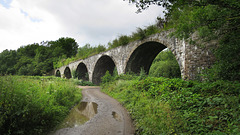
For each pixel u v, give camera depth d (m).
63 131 3.66
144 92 7.02
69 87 8.30
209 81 5.86
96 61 20.59
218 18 3.76
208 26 4.09
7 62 54.19
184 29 4.37
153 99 5.82
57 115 4.57
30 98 3.71
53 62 43.66
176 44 9.27
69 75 36.59
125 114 5.26
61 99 5.80
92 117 4.85
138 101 6.06
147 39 11.77
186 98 4.58
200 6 3.67
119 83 11.00
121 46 15.11
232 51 4.59
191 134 2.89
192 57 8.15
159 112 4.29
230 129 2.59
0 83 3.57
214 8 3.67
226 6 3.35
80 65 27.48
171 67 18.41
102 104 6.91
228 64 4.95
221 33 4.64
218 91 4.48
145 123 3.91
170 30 9.79
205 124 3.04
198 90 5.12
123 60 14.73
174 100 4.71
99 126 4.04
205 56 7.48
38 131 3.41
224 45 4.94
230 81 4.89
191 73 8.16
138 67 15.79
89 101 7.66
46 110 3.95
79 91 10.48
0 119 2.84
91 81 21.94
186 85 5.96
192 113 3.57
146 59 15.61
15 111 3.23
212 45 7.20
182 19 4.43
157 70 20.83
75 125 4.10
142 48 13.24
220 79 5.27
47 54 48.56
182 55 8.80
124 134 3.53
